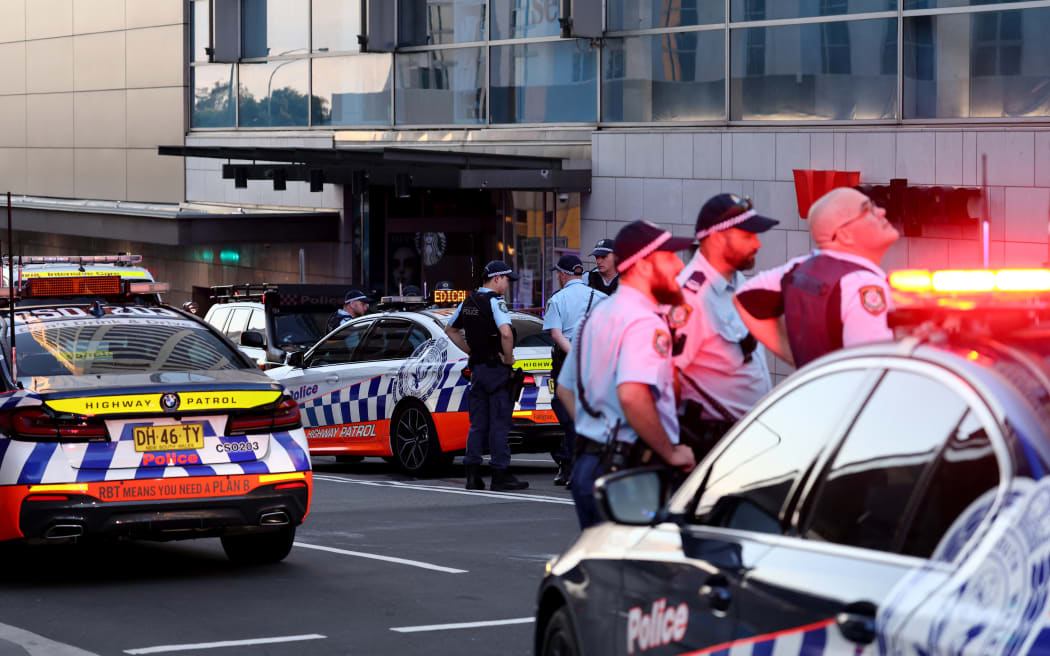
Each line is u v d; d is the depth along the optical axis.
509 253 29.98
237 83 37.06
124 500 9.66
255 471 10.05
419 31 31.31
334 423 18.08
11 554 11.73
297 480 10.22
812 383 4.46
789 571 4.13
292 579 10.36
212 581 10.30
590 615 5.37
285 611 9.20
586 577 5.44
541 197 28.80
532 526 12.93
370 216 33.19
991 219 21.00
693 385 7.14
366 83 32.88
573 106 27.86
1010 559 3.33
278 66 35.53
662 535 4.95
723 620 4.42
